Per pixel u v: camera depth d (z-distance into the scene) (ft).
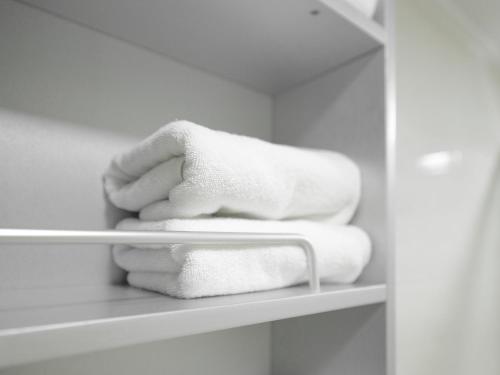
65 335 0.73
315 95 2.01
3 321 0.76
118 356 1.50
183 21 1.51
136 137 1.66
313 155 1.54
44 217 1.39
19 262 1.32
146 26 1.56
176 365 1.66
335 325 1.74
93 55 1.57
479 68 3.95
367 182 1.72
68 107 1.48
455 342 3.12
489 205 3.78
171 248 1.07
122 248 1.40
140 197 1.33
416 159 2.89
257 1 1.39
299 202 1.48
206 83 1.94
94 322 0.77
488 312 3.59
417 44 3.06
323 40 1.66
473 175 3.59
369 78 1.76
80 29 1.54
